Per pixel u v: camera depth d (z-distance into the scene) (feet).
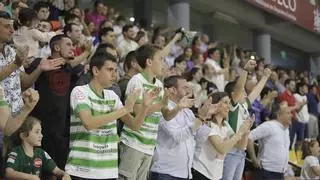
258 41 92.02
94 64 22.09
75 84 25.48
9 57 23.21
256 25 89.45
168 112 26.08
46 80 24.85
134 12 79.20
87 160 21.43
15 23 32.71
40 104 24.64
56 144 24.44
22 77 24.31
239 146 31.78
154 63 25.88
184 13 70.23
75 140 21.86
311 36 103.96
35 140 22.39
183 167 27.17
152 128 25.12
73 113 21.95
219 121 30.55
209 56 62.34
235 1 81.56
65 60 25.52
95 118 20.92
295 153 54.13
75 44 33.94
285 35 95.96
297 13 83.97
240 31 94.27
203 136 28.78
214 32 90.12
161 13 77.25
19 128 22.31
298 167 46.37
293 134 61.57
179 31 34.30
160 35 54.70
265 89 50.83
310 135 68.33
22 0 42.75
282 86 69.36
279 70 79.41
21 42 32.17
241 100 33.96
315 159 42.34
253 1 71.15
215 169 29.43
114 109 22.45
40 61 24.89
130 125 22.91
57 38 25.66
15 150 22.07
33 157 22.39
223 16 84.28
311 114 69.62
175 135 26.66
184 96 26.66
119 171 24.62
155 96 22.84
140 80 25.39
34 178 21.38
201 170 29.14
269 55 92.38
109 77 21.98
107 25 48.03
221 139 28.94
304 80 82.23
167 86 27.84
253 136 35.94
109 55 22.27
